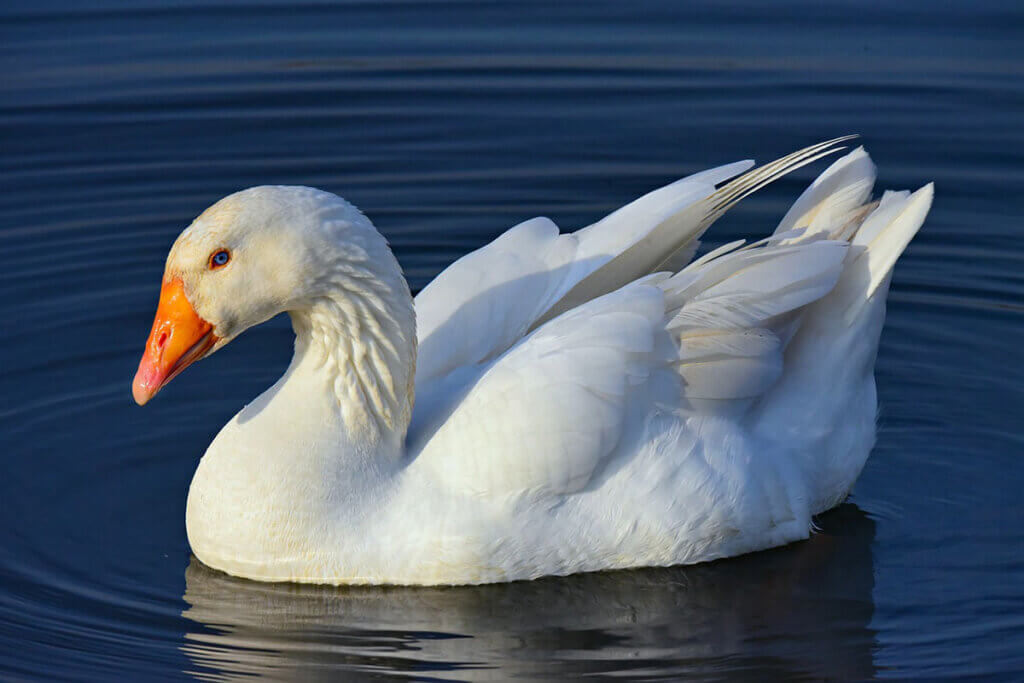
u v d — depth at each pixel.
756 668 10.52
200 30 21.08
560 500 11.35
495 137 18.64
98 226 16.89
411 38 20.98
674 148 18.25
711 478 11.54
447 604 11.31
